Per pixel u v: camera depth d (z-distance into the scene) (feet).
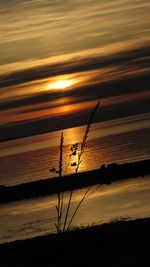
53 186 219.20
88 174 193.26
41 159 445.37
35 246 62.75
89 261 39.78
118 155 342.64
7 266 49.60
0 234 128.88
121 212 126.31
